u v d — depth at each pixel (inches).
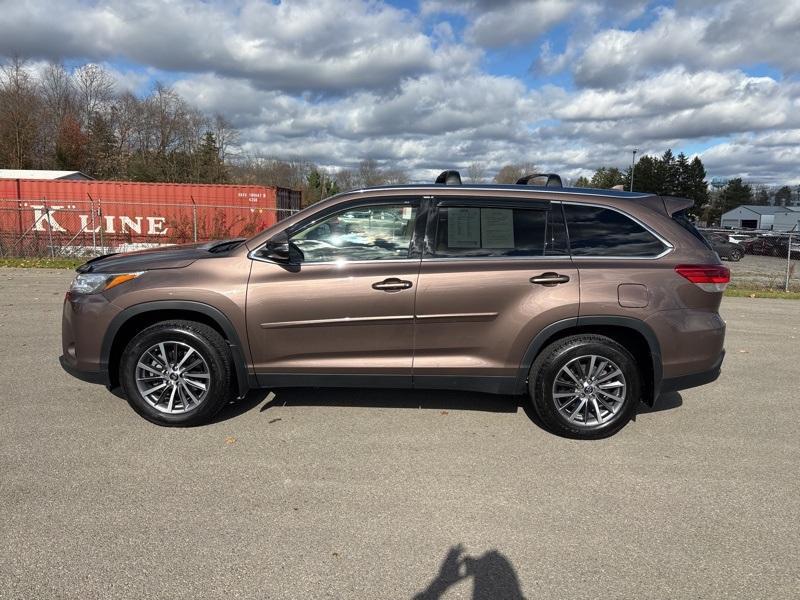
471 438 160.9
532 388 160.4
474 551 108.3
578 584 99.5
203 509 120.7
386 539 111.7
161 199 760.3
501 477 138.1
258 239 162.1
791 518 121.2
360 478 136.2
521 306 156.2
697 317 159.0
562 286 155.6
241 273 158.7
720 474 141.4
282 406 183.0
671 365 158.4
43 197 741.9
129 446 150.4
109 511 118.9
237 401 186.5
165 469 138.1
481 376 160.4
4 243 698.2
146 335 159.5
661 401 198.1
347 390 199.6
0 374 207.6
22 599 92.4
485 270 156.8
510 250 159.9
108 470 136.9
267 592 95.7
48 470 135.9
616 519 120.3
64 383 198.2
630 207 163.8
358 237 160.9
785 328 342.0
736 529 116.9
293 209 846.5
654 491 132.3
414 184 165.8
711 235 1011.3
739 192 3850.9
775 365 249.1
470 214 161.5
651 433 167.8
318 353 160.6
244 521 116.6
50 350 241.4
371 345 159.5
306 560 104.6
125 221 749.3
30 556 103.3
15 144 1893.5
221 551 106.4
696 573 102.7
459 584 99.0
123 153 2193.7
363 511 121.6
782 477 140.1
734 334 320.2
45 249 707.4
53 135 2032.5
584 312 155.0
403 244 160.2
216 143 2372.0
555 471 141.8
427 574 101.5
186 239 755.4
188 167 2213.3
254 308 157.2
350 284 156.6
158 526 114.0
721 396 204.5
